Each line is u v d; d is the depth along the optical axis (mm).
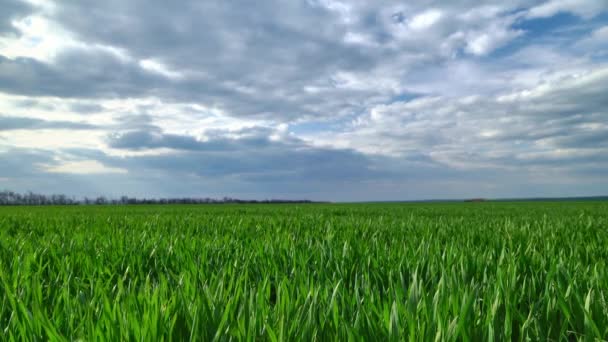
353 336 1938
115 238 6328
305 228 8859
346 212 21750
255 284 3436
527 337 2107
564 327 2238
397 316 2113
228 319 2309
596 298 2658
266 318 2232
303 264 3975
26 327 2219
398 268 3637
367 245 5445
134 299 2527
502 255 4094
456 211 23484
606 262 4355
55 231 8945
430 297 2711
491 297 2680
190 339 1979
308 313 2229
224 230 8617
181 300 2496
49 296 3127
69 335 2195
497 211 23047
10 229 9461
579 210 24078
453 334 1953
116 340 2018
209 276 3746
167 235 7035
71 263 4320
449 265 3723
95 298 2670
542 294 3037
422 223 9992
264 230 8312
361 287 3182
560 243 5988
